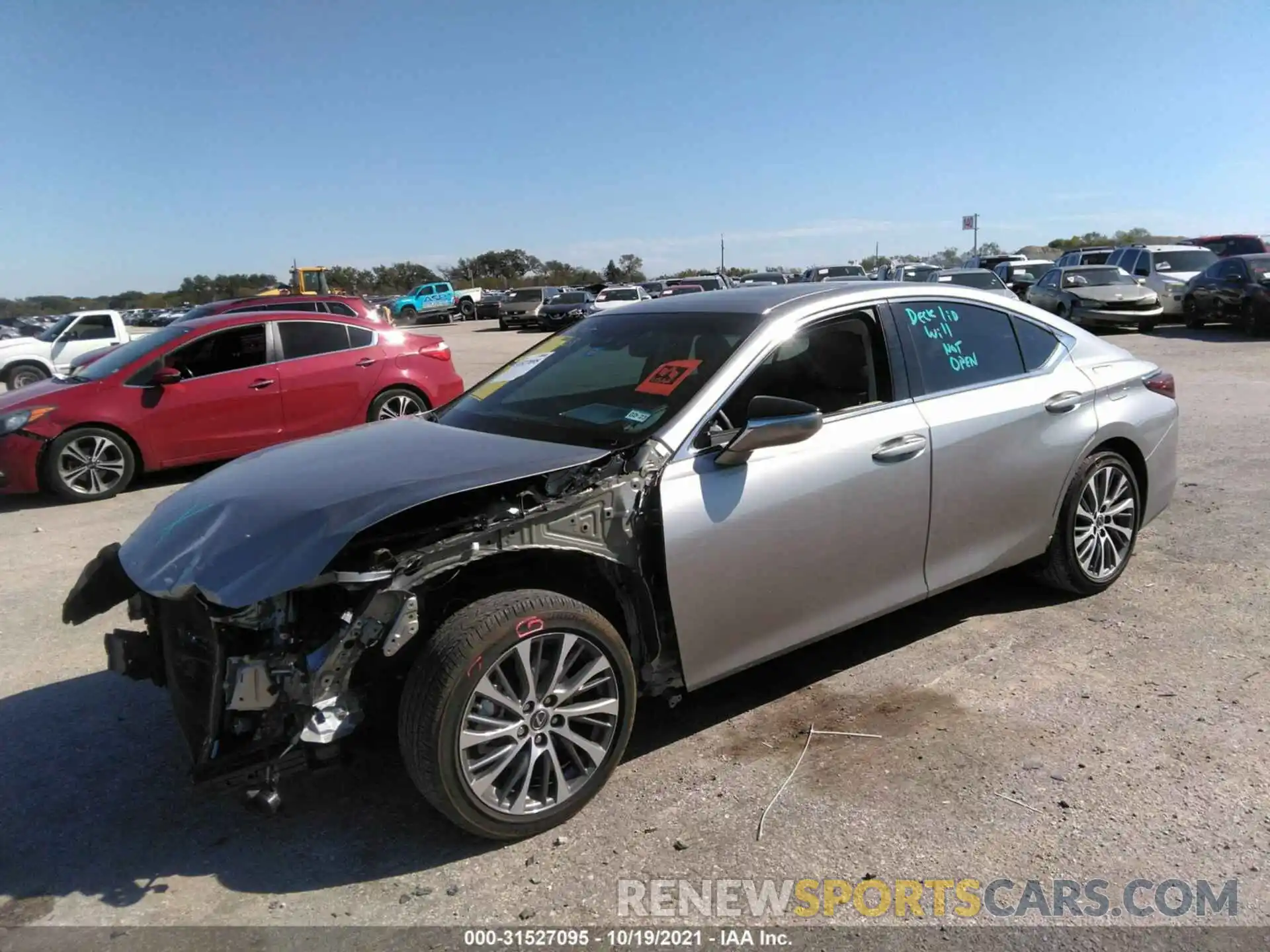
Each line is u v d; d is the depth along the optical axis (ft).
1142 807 9.43
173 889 8.79
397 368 30.12
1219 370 41.06
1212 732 10.80
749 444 10.08
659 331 12.48
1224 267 58.59
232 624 8.68
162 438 26.37
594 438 10.64
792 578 10.91
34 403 24.98
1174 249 69.67
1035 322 14.37
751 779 10.23
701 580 10.14
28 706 12.69
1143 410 15.01
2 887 8.89
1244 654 12.76
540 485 9.96
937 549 12.42
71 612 11.00
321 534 8.55
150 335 28.78
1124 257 72.49
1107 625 13.89
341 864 9.07
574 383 12.20
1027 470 13.28
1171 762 10.21
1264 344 51.31
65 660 14.24
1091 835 9.04
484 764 8.90
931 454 12.03
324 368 28.78
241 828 9.74
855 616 11.74
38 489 25.05
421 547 8.79
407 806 10.05
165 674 10.69
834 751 10.74
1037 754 10.49
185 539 9.55
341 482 9.62
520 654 8.98
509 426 11.61
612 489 9.66
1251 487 21.21
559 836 9.37
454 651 8.60
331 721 8.50
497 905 8.41
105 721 12.19
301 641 8.80
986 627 13.98
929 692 12.06
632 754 10.88
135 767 11.03
